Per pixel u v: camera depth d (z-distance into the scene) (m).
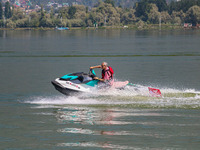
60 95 41.19
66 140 24.42
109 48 136.62
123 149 22.64
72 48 138.12
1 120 29.72
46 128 27.28
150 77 56.56
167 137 24.80
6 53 112.12
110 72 38.12
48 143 23.84
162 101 35.81
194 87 46.75
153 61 83.38
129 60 86.38
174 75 58.69
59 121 29.30
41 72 64.06
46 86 47.75
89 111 32.75
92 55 102.50
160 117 30.09
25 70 67.12
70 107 34.53
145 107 33.72
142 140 24.25
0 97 40.03
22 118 30.36
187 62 80.31
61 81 38.19
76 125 28.03
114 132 26.09
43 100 38.25
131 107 33.84
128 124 28.12
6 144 23.70
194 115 30.61
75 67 72.19
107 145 23.36
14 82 51.50
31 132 26.27
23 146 23.34
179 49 125.81
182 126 27.39
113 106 34.38
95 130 26.61
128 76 57.91
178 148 22.69
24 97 40.00
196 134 25.38
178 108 33.12
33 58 93.75
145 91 37.91
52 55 103.44
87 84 38.00
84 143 23.78
